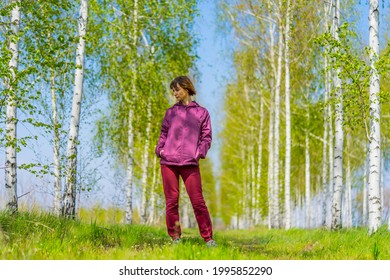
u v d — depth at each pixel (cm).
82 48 1208
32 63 970
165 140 693
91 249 619
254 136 3916
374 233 945
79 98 1179
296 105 2925
